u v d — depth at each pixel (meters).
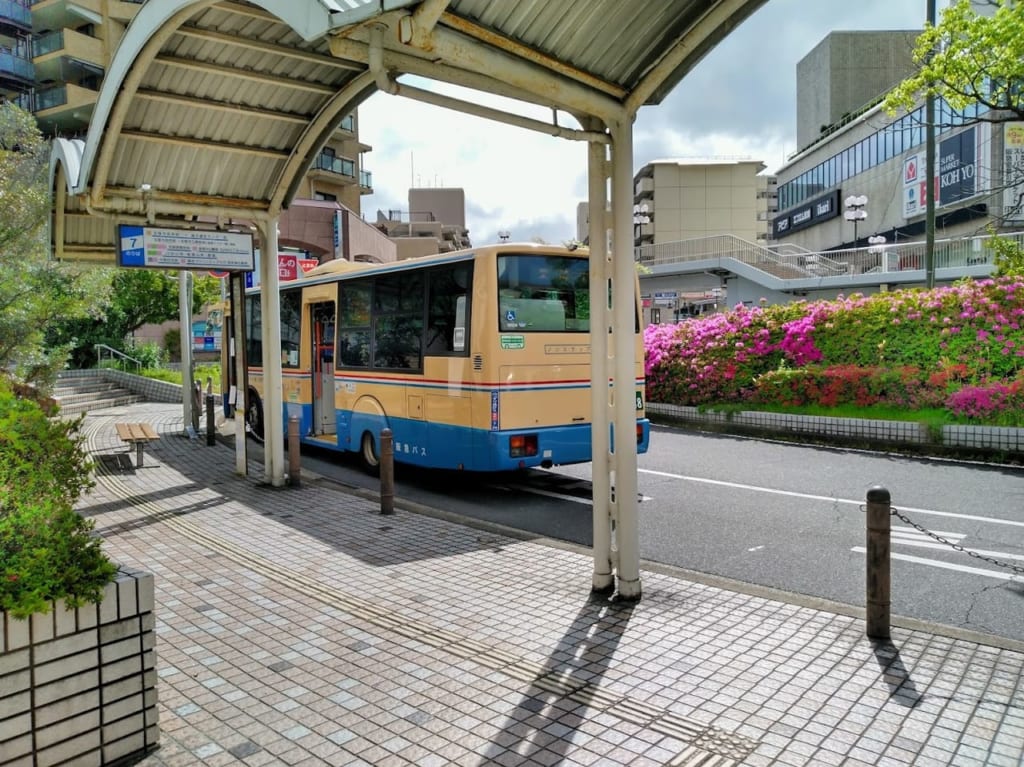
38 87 41.16
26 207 10.38
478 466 8.77
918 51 14.76
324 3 3.49
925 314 13.25
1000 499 8.77
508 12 3.92
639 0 4.30
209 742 3.53
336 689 4.08
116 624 3.26
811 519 8.02
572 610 5.25
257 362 15.16
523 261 8.92
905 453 12.04
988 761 3.31
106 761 3.24
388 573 6.16
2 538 3.10
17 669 2.94
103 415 18.66
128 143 7.58
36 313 10.82
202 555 6.72
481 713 3.79
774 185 84.12
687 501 8.98
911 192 39.97
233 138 7.95
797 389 14.44
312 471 11.57
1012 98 14.28
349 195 49.41
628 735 3.56
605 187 5.32
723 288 37.81
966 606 5.45
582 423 9.27
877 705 3.82
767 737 3.53
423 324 9.70
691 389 16.61
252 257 9.58
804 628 4.88
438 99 4.23
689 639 4.70
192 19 5.92
